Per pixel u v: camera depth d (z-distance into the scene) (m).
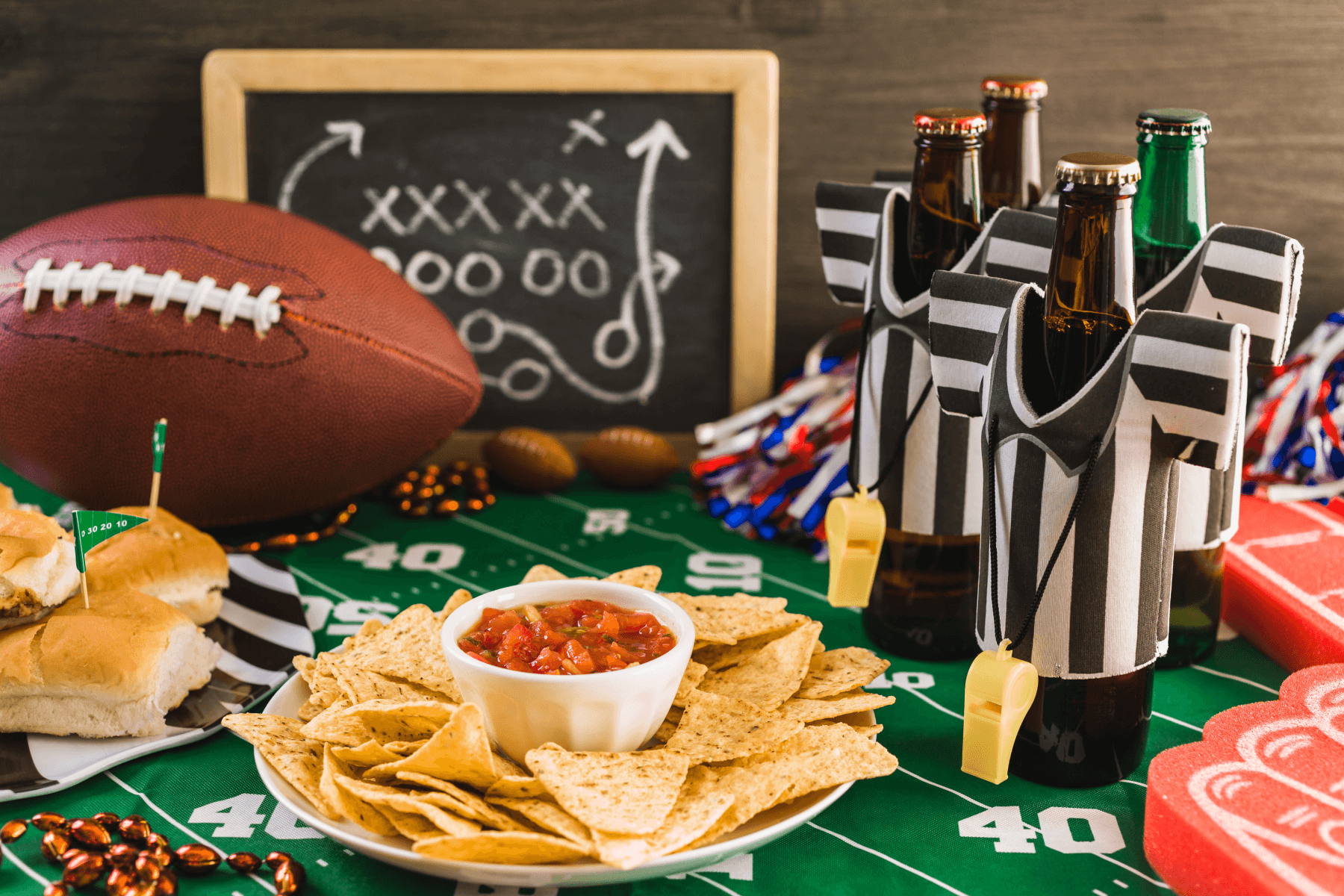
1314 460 1.04
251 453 0.99
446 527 1.09
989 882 0.75
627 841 0.70
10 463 1.02
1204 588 0.89
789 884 0.75
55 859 0.75
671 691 0.77
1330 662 0.86
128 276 0.97
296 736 0.78
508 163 1.17
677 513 1.11
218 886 0.75
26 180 1.21
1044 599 0.77
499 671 0.75
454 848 0.70
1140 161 0.87
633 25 1.16
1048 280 0.77
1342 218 1.15
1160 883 0.75
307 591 0.99
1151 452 0.75
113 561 0.89
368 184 1.17
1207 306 0.83
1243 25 1.13
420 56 1.15
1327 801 0.74
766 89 1.14
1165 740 0.84
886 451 0.88
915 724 0.85
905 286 0.88
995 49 1.15
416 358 1.01
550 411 1.20
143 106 1.19
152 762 0.82
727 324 1.18
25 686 0.82
